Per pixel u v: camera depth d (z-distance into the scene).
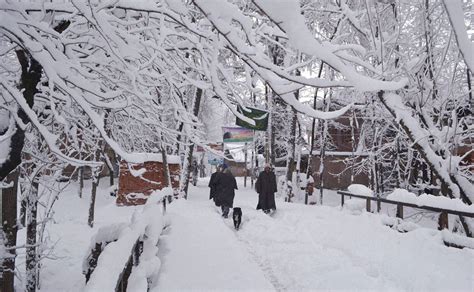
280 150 29.62
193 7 4.44
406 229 7.80
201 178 46.62
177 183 17.72
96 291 2.01
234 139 18.06
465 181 7.91
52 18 3.57
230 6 2.44
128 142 6.69
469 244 6.32
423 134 7.85
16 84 4.55
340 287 5.12
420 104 8.29
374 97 10.38
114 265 2.56
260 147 30.92
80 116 4.88
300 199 21.36
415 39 8.84
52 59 3.06
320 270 5.89
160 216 5.91
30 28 3.16
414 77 8.31
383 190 18.50
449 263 5.65
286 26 2.20
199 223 8.65
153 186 16.16
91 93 3.17
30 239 6.63
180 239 6.90
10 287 5.70
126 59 4.13
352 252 6.68
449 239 6.68
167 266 5.20
